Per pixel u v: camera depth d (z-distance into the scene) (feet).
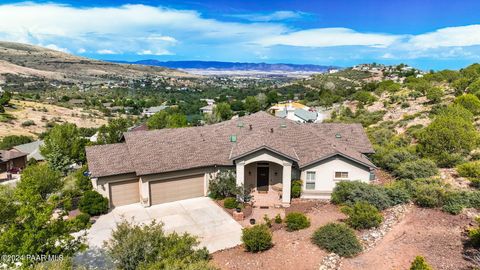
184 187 80.28
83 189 81.15
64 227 42.32
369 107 213.66
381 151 96.58
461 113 120.98
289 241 53.78
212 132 93.81
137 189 78.43
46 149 118.01
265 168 83.35
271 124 93.35
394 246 47.50
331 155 75.00
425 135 93.61
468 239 47.09
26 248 36.99
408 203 65.10
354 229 55.77
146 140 83.97
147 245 42.70
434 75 268.00
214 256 53.16
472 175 71.97
